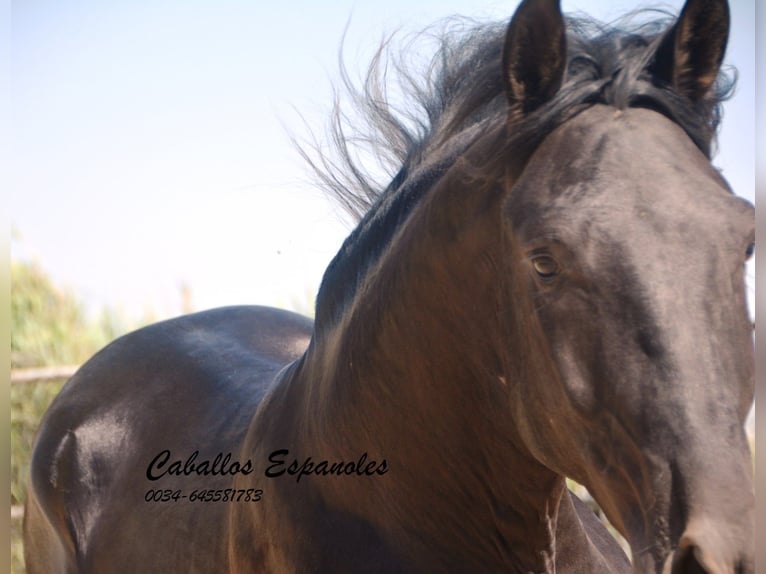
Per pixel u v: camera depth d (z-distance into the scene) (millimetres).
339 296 3725
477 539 3377
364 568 3367
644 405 2420
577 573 3543
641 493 2445
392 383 3369
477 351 3129
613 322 2490
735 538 2234
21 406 10602
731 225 2521
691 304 2441
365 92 4078
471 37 3650
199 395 4977
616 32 2984
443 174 3357
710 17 2846
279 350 5340
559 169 2697
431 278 3201
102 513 4965
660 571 2334
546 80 2859
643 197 2549
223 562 4043
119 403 5266
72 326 12523
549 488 3281
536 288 2670
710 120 2941
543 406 2740
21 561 9547
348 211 4148
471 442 3273
